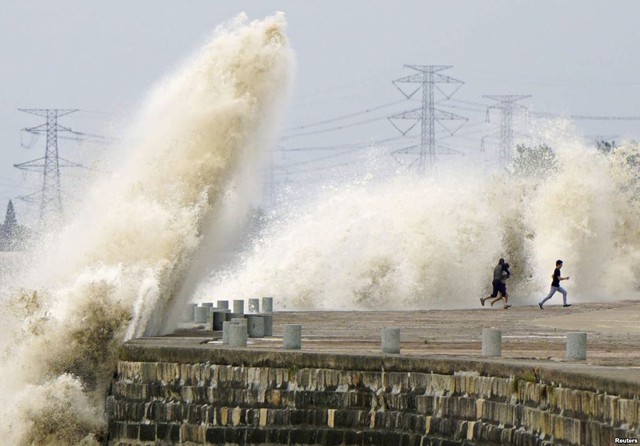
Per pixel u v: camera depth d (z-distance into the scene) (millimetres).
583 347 66688
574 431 52688
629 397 49312
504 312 126688
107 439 72312
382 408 63406
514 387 57281
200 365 68562
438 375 61500
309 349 74625
